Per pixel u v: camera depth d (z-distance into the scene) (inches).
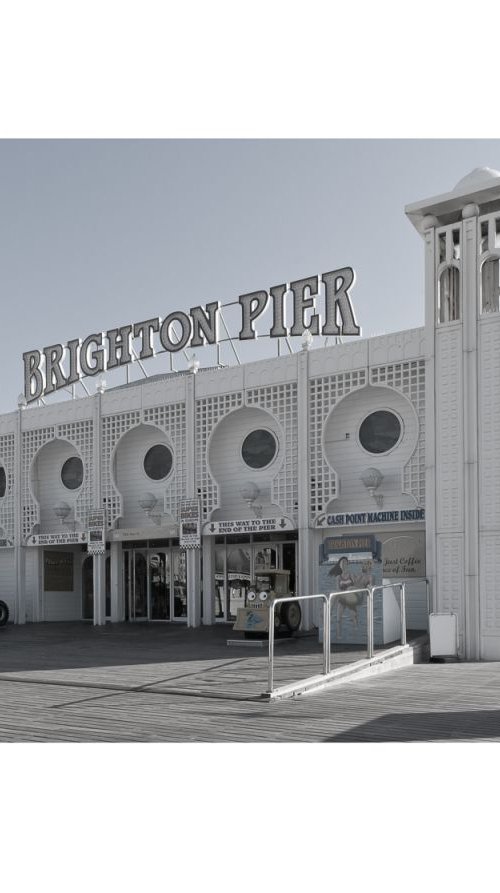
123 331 1023.6
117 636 805.9
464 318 663.1
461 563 644.7
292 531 888.9
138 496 1005.2
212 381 924.6
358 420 826.8
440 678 486.0
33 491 1099.3
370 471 796.0
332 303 851.4
